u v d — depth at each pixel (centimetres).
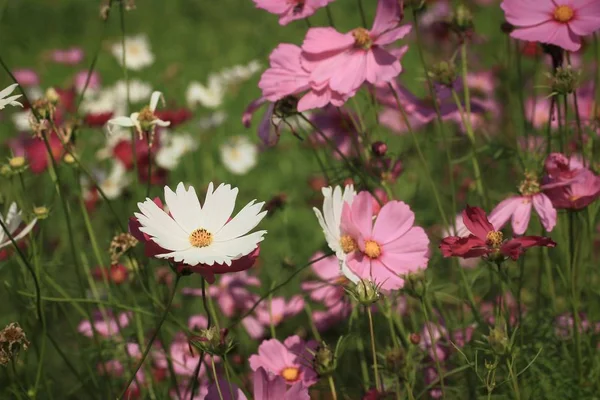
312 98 125
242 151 235
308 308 140
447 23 135
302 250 194
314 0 129
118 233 135
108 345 138
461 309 134
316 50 125
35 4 416
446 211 159
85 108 227
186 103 281
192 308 159
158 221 112
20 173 135
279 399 116
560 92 125
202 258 110
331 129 143
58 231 173
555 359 130
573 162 128
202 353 116
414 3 128
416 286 119
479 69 233
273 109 129
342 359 142
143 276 136
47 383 138
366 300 114
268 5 130
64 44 384
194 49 360
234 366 142
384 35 124
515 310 138
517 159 138
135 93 248
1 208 153
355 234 118
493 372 117
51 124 130
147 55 288
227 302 149
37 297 119
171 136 222
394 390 128
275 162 244
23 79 289
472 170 173
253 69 258
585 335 130
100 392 137
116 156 182
